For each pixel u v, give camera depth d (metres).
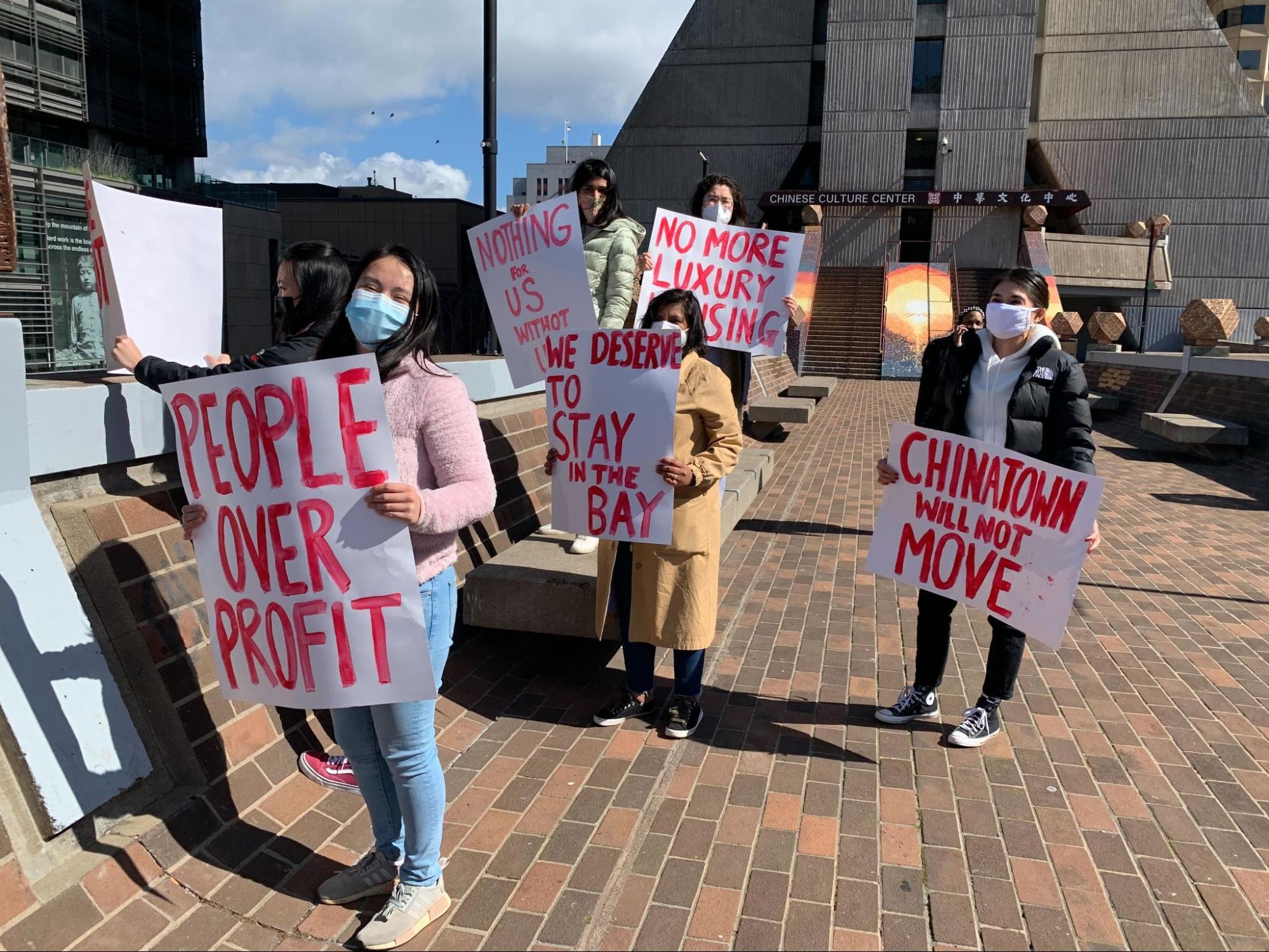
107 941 2.40
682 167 38.34
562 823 3.12
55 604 2.76
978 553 3.58
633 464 3.53
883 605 5.66
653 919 2.64
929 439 3.66
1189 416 12.63
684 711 3.83
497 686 4.30
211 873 2.71
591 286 4.62
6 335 2.71
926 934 2.60
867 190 34.56
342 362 2.31
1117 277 32.84
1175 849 3.03
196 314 3.73
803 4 36.50
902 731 3.89
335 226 46.06
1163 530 7.89
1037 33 35.06
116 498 3.15
